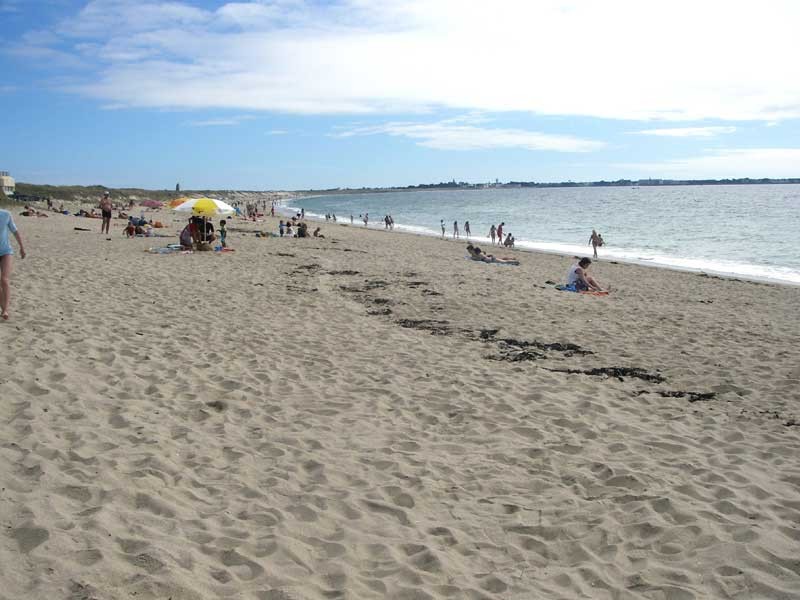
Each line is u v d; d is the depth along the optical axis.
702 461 5.92
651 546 4.43
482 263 24.45
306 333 10.65
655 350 10.49
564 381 8.48
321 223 63.66
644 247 39.91
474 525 4.67
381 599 3.68
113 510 4.37
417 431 6.55
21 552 3.71
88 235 27.23
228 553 4.00
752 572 4.05
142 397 6.96
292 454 5.80
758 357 10.07
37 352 8.00
